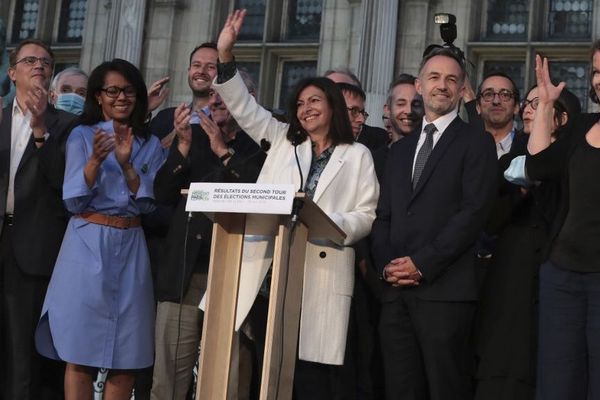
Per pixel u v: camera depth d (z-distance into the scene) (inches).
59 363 570.3
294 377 520.4
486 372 534.3
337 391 540.1
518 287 537.3
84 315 530.3
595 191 476.1
